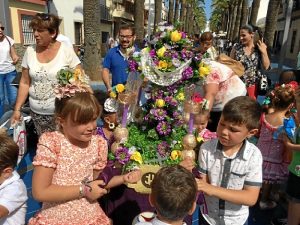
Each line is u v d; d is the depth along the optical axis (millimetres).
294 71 4789
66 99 1723
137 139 2271
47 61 3254
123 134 2189
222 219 2072
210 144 2068
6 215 1950
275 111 3133
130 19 35094
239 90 3184
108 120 2383
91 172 1899
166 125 2211
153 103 2277
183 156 2158
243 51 4715
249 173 1941
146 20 35781
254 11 17688
